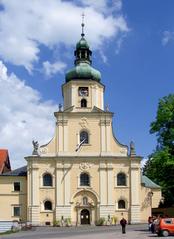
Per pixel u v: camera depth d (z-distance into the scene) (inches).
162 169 2522.1
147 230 2532.0
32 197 3353.8
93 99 3567.9
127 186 3410.4
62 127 3474.4
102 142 3464.6
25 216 3385.8
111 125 3496.6
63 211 3351.4
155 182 3858.3
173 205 3560.5
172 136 2534.5
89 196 3400.6
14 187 3432.6
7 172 3595.0
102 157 3425.2
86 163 3425.2
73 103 3558.1
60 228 3043.8
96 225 3319.4
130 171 3430.1
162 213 3548.2
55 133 3469.5
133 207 3376.0
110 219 3348.9
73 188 3390.7
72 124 3484.3
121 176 3435.0
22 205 3400.6
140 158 3440.0
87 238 1952.5
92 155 3440.0
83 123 3486.7
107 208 3373.5
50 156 3417.8
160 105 2613.2
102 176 3415.4
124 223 2240.4
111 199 3383.4
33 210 3334.2
